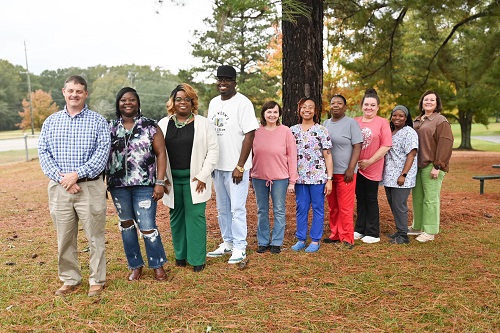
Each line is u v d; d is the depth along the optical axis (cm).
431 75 1728
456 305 342
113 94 8050
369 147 506
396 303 349
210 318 328
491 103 1568
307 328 311
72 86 351
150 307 347
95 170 353
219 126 449
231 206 453
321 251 485
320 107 709
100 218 371
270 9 453
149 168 387
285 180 471
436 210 518
